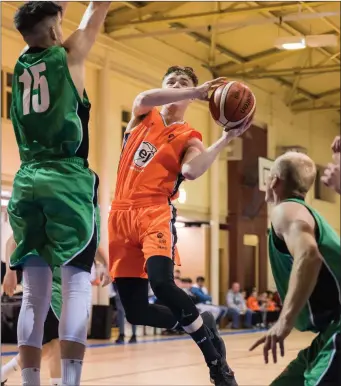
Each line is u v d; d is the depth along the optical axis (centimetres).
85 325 344
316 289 353
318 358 350
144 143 462
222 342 476
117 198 468
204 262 2148
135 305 472
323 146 2770
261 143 2397
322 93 2566
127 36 1738
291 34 2036
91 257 350
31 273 363
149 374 905
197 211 2109
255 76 2145
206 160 429
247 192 2327
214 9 1816
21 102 360
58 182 344
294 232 340
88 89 1702
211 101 411
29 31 361
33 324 359
